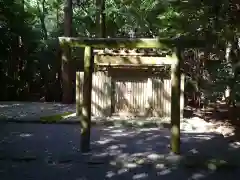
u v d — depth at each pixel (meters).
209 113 9.48
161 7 9.16
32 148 5.70
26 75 14.48
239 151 5.62
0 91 13.34
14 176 4.45
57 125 7.77
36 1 15.82
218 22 6.51
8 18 13.27
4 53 13.35
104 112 8.45
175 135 5.39
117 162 4.99
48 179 4.37
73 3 14.82
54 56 14.46
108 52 8.05
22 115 8.61
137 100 8.52
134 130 7.31
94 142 6.13
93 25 14.41
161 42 5.26
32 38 14.12
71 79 11.55
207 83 8.98
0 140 6.25
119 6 13.08
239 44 8.20
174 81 5.29
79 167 4.83
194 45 5.24
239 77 6.89
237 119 8.36
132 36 13.85
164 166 4.90
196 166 4.91
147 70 8.45
